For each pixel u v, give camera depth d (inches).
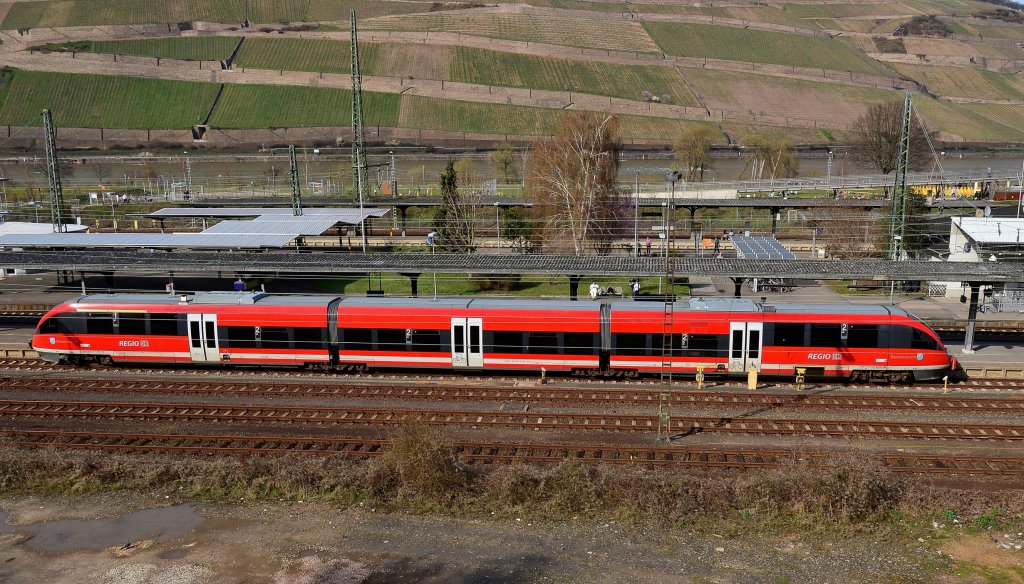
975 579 850.1
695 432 1258.6
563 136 2859.3
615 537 940.6
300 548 921.5
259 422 1333.7
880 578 852.6
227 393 1480.1
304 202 3511.3
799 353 1471.5
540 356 1523.1
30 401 1435.8
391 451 1092.5
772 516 979.9
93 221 3860.7
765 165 5457.7
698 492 1017.5
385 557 900.0
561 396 1424.7
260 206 3560.5
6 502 1056.2
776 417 1315.2
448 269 1894.7
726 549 912.3
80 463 1123.3
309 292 2474.2
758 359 1478.8
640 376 1557.6
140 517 1006.4
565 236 2778.1
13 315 2169.0
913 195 3097.9
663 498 1009.5
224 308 1588.3
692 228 3321.9
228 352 1596.9
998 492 1037.2
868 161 5024.6
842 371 1476.4
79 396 1469.0
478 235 3144.7
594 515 993.5
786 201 3211.1
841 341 1462.8
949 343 1809.8
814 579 850.8
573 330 1508.4
